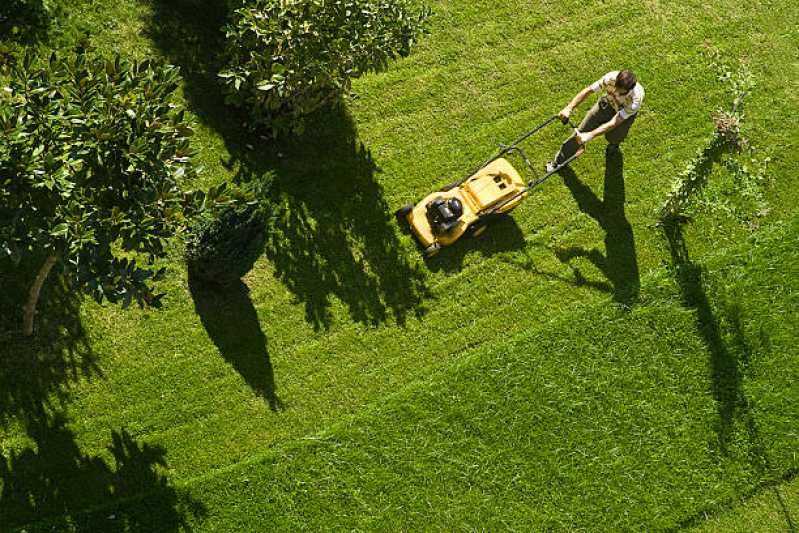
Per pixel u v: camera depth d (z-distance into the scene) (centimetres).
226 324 1269
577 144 1390
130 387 1220
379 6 1219
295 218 1327
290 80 1215
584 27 1525
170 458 1215
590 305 1376
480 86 1458
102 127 920
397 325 1324
